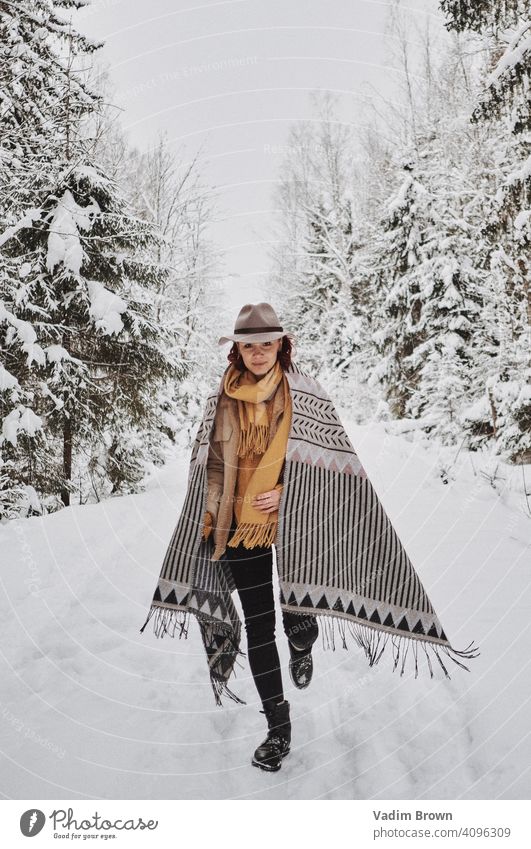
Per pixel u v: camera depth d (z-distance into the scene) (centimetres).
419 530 539
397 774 207
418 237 1368
